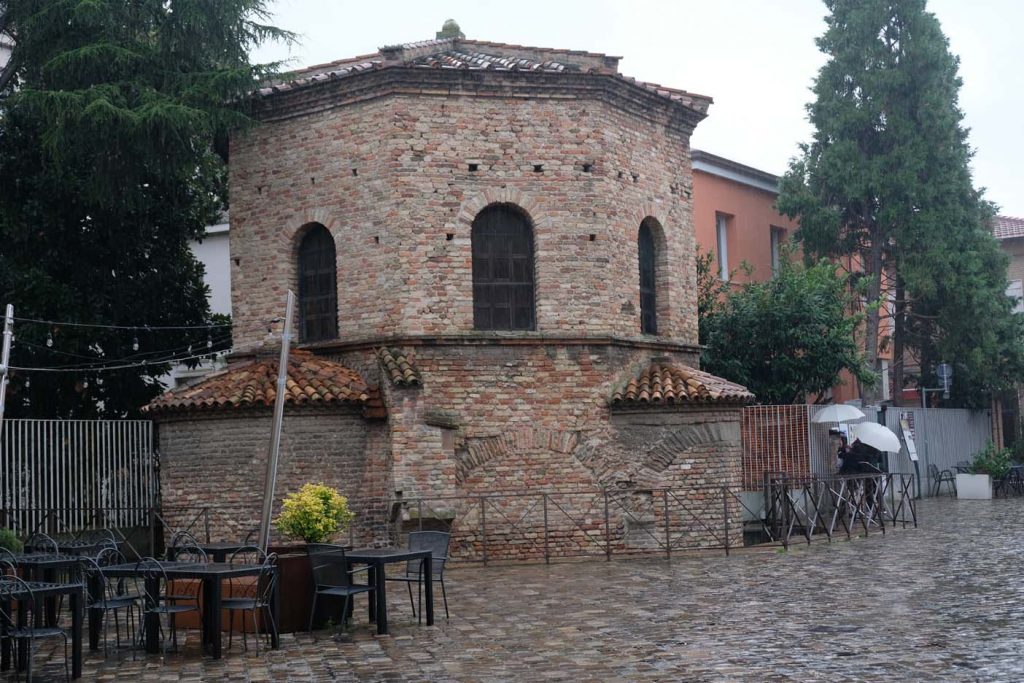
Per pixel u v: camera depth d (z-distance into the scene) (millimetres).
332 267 24906
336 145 24516
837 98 39531
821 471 29938
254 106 25391
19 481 23047
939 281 38969
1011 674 11500
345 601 15203
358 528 23172
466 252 23922
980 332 39781
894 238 39906
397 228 23609
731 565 21469
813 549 23719
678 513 24609
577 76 24375
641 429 24562
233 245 25828
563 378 24188
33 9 24953
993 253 40312
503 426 23797
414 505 22562
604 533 24125
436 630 15445
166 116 23125
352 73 23938
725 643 13719
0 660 13391
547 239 24234
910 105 38969
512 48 26281
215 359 30812
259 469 22906
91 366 27453
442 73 23797
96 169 24797
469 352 23766
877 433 29547
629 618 15883
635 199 25641
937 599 16656
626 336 24906
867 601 16641
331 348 24438
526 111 24328
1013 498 38781
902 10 38781
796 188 39562
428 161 23828
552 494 23953
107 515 24109
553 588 19234
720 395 24734
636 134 25875
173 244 29391
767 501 26125
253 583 15820
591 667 12602
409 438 22797
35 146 26797
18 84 26562
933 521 29922
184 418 23406
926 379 43688
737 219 39594
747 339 32906
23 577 15930
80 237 27594
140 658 14102
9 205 27031
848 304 39469
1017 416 47844
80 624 12961
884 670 11859
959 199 39625
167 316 29203
